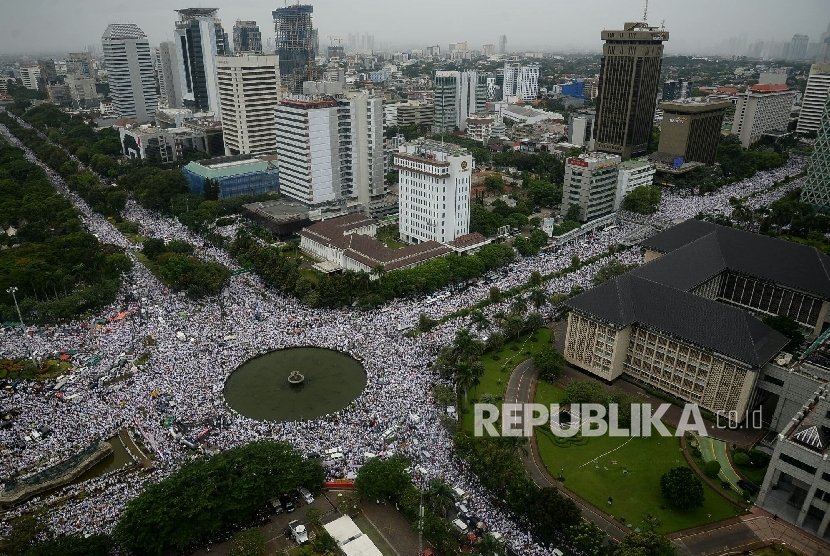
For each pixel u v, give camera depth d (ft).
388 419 564.30
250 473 452.35
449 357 628.69
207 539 436.76
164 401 590.55
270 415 589.32
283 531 447.42
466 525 439.22
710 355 581.53
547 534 431.43
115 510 453.17
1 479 491.31
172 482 440.45
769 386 565.53
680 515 467.52
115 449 537.24
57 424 556.10
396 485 458.50
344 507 465.47
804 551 435.53
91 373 638.12
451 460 515.50
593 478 508.12
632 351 652.89
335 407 603.26
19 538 409.28
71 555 382.83
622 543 405.18
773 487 484.33
